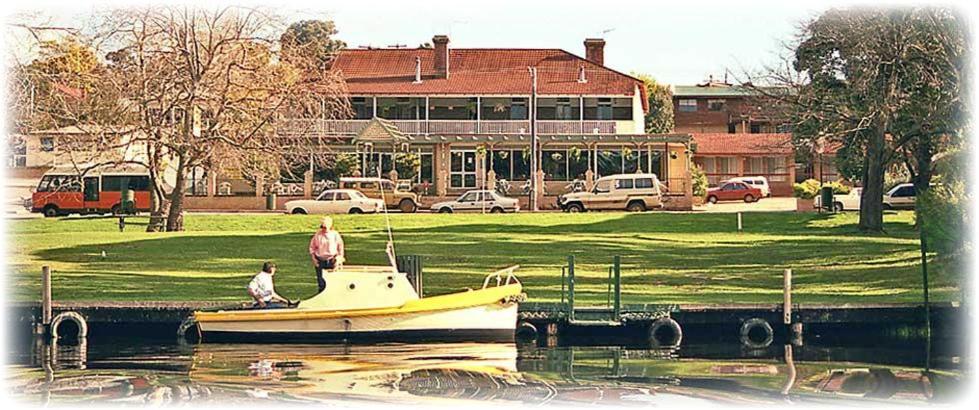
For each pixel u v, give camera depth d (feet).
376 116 385.91
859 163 310.65
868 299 160.04
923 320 147.13
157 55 252.42
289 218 273.95
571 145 364.38
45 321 143.13
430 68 398.83
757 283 179.93
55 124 253.03
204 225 264.93
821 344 139.64
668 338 144.46
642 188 313.53
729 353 131.95
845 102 246.88
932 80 221.87
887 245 220.64
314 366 119.96
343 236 241.96
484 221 266.98
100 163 269.23
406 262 151.84
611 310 144.87
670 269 196.13
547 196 341.62
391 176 350.84
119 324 144.77
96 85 250.57
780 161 437.17
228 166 265.75
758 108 286.46
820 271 192.44
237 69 255.09
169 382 110.52
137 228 260.83
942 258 150.30
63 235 240.94
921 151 246.27
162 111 254.68
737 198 373.81
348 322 137.59
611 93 386.52
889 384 111.34
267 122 257.34
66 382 110.22
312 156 288.92
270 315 137.80
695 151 408.26
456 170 369.91
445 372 116.37
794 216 271.69
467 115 387.75
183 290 169.48
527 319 145.07
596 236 241.35
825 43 248.93
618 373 116.78
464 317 139.44
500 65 403.75
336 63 399.65
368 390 106.63
